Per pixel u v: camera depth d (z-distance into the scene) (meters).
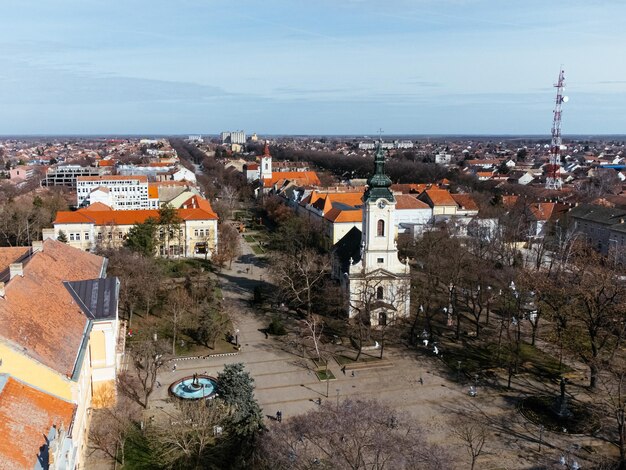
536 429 70.81
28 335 50.75
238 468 59.47
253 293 126.50
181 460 61.66
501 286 108.75
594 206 179.38
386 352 94.06
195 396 75.81
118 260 110.44
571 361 88.75
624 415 70.31
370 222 101.50
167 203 179.00
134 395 75.75
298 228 156.25
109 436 63.69
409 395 79.38
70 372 50.97
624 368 78.19
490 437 68.69
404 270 104.50
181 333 100.19
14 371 46.06
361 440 53.09
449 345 97.12
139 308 111.00
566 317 90.62
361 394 79.44
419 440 57.12
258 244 181.25
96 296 70.62
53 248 80.31
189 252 161.25
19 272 62.00
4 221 174.25
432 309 109.75
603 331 92.81
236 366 68.06
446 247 125.44
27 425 42.34
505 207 191.25
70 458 43.03
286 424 64.06
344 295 105.69
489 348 96.12
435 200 187.25
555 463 62.97
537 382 83.88
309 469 53.34
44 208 190.00
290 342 97.81
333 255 120.12
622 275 107.06
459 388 81.81
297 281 116.06
